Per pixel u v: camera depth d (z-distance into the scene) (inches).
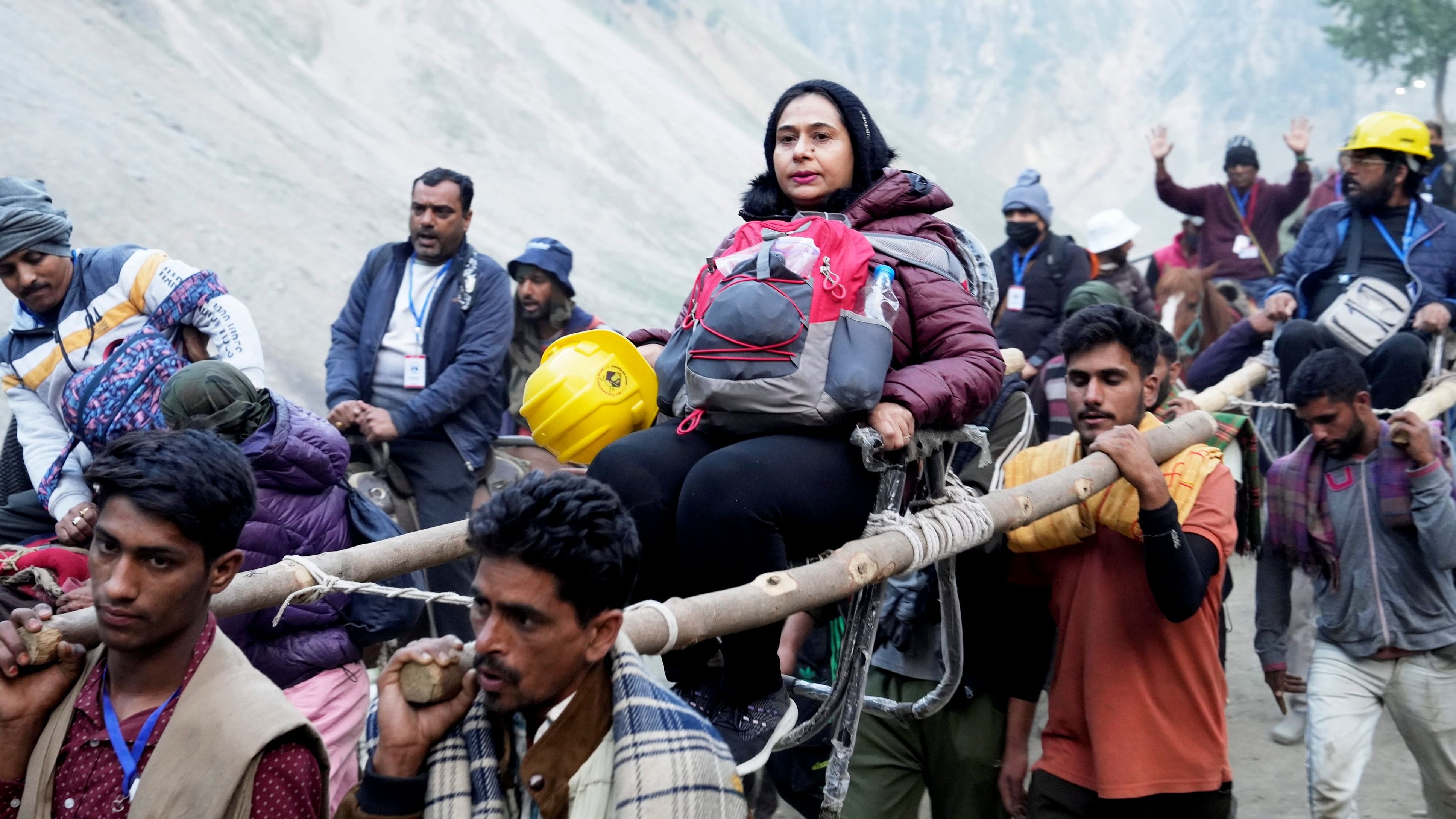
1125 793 144.3
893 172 122.3
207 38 1233.4
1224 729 148.9
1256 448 162.1
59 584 137.3
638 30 2979.8
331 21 1642.5
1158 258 492.7
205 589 90.8
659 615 90.8
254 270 716.7
